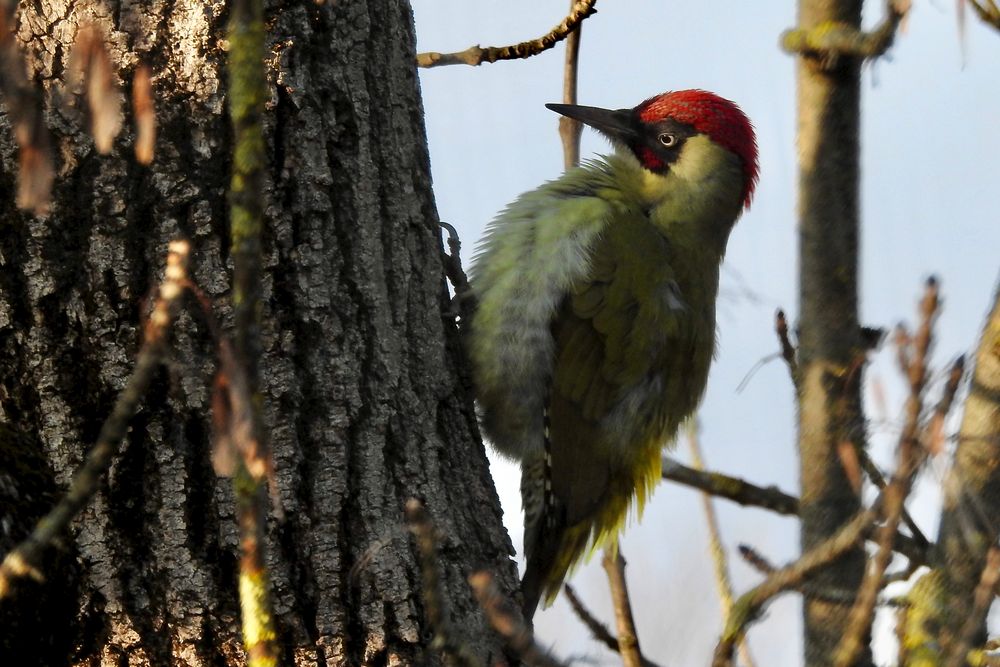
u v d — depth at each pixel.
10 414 6.23
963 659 5.30
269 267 6.43
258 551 4.05
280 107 6.58
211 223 6.27
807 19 6.50
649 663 7.75
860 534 5.00
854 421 6.14
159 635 6.05
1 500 5.89
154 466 6.11
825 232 6.37
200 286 6.23
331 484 6.35
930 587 6.28
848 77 6.44
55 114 6.23
